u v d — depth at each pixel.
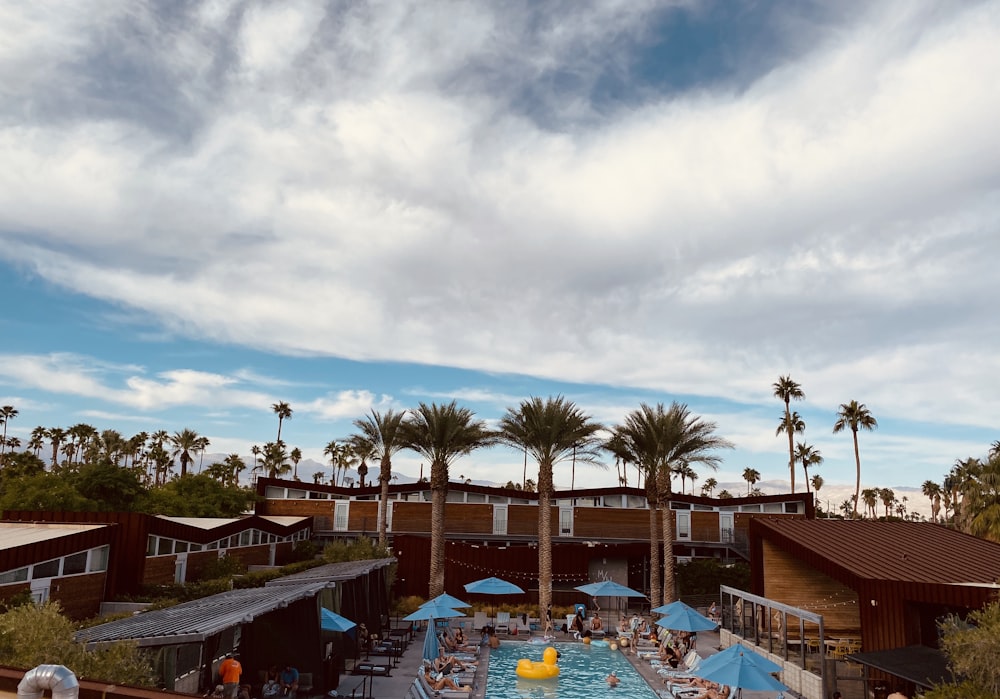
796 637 29.22
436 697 22.73
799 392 100.12
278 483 59.03
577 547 49.00
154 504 54.81
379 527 51.97
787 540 29.98
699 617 28.97
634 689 24.84
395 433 48.03
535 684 25.44
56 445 141.75
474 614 40.31
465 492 57.44
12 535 26.05
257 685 20.83
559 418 41.47
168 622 16.67
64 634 13.96
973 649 15.37
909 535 30.41
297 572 38.00
